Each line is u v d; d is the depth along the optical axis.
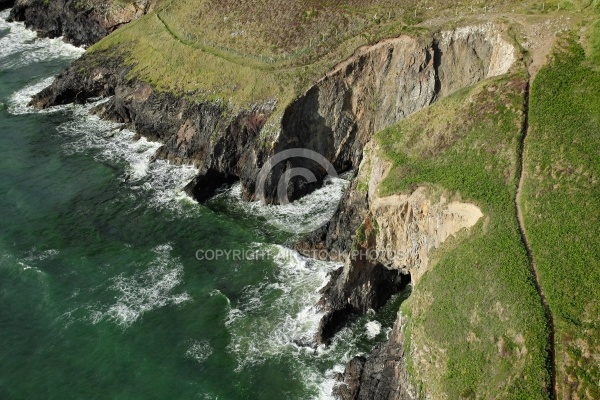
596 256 37.22
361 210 52.75
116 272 52.88
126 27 83.81
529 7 58.31
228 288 51.28
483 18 58.84
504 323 36.16
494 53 56.88
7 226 58.34
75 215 60.12
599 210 39.38
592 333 34.03
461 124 48.41
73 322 47.78
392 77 62.81
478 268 39.34
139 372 43.78
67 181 65.44
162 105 71.00
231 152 63.75
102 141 73.06
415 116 51.91
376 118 64.38
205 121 67.06
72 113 79.00
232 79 68.00
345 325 47.94
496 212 41.66
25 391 42.41
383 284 49.84
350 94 64.69
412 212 46.25
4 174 66.38
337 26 67.94
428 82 60.00
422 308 41.06
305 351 45.78
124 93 74.50
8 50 96.38
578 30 53.16
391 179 47.72
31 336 46.59
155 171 67.00
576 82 48.31
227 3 78.38
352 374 42.91
